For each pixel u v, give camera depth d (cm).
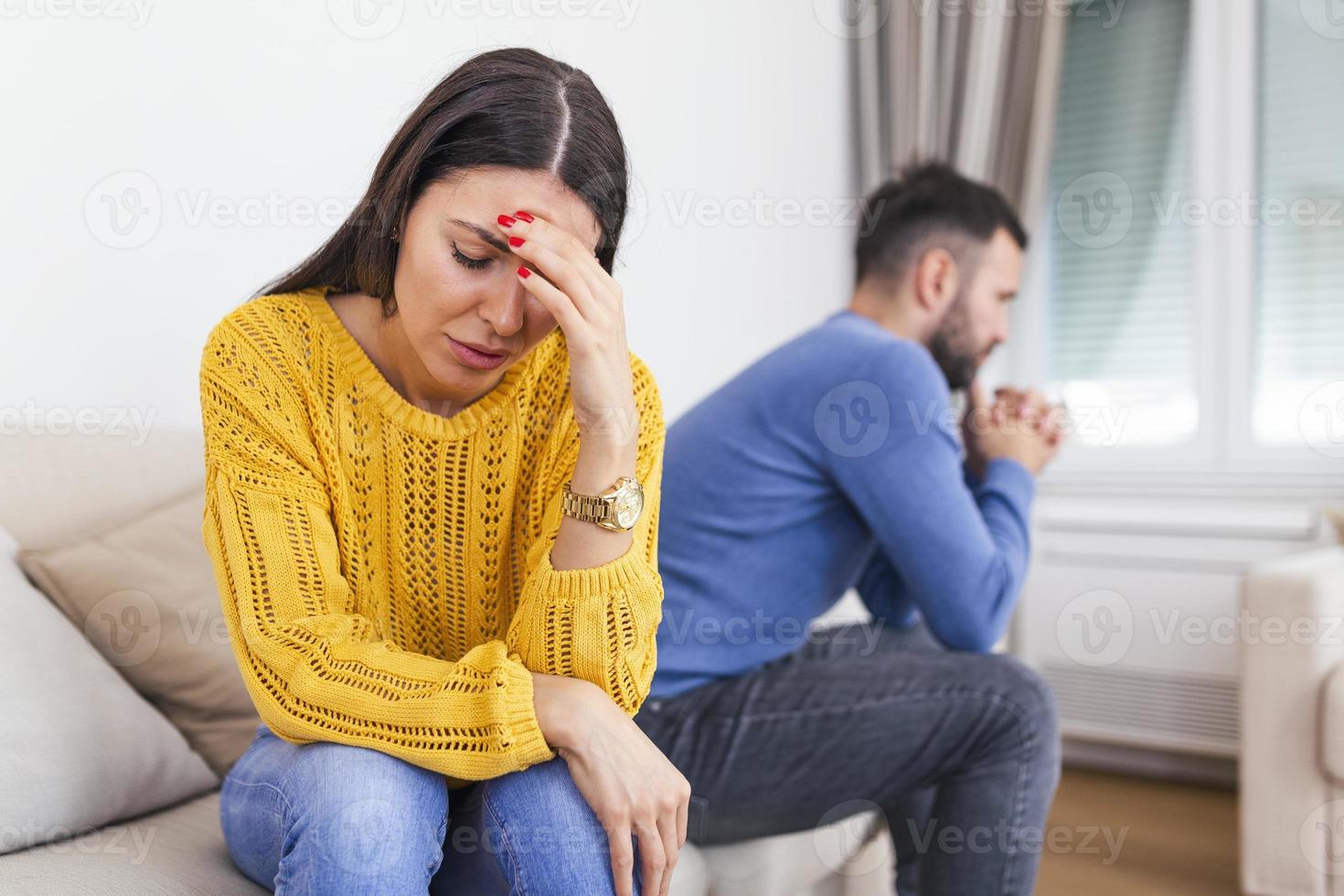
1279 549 254
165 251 142
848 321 145
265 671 83
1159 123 301
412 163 84
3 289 125
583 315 83
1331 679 179
